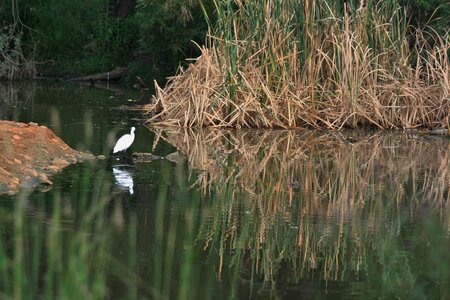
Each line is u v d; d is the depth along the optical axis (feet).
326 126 66.49
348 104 66.39
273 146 56.85
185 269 25.86
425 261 31.19
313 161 51.47
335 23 67.31
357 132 64.39
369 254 31.94
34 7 106.42
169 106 67.97
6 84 97.40
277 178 45.93
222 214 37.40
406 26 73.92
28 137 48.14
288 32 67.05
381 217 37.70
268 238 33.83
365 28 68.18
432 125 67.31
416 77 68.39
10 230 33.12
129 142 50.49
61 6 106.52
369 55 68.03
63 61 107.65
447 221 37.19
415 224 36.55
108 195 39.99
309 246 32.89
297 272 29.71
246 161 50.98
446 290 28.12
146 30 96.07
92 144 54.54
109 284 27.68
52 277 27.53
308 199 41.04
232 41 66.03
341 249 32.55
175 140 58.23
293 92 67.15
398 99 67.15
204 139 59.06
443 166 50.42
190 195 40.88
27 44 107.24
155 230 34.09
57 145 49.39
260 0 66.80
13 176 42.01
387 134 63.82
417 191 43.32
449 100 66.64
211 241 33.06
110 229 33.88
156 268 29.37
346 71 66.13
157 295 26.91
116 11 112.06
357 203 40.37
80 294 25.14
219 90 65.92
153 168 47.47
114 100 81.61
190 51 98.17
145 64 100.94
